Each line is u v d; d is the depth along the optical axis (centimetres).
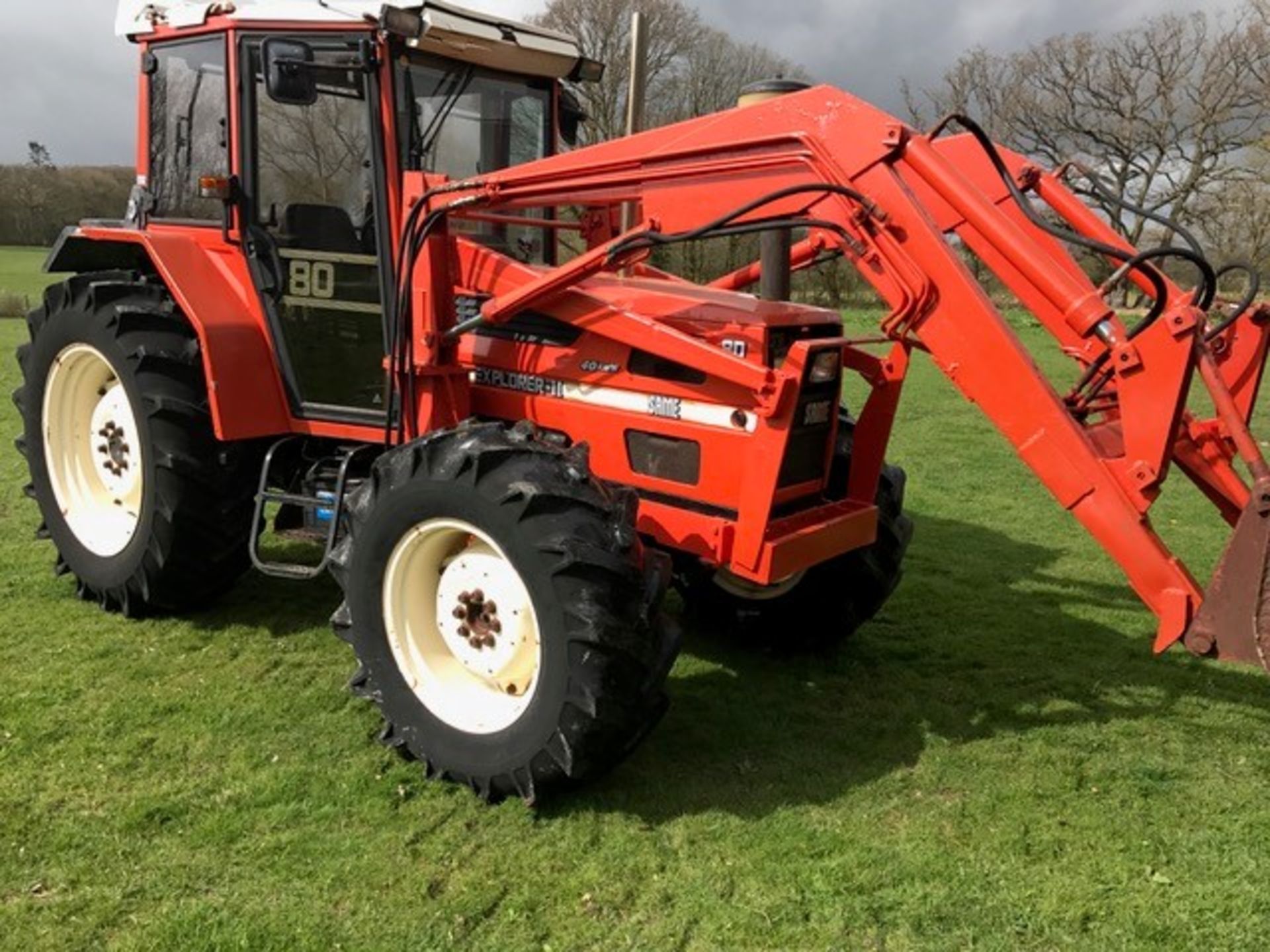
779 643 449
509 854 292
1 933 254
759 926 264
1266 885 287
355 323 412
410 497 326
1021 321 1759
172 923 258
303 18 389
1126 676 433
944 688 417
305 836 297
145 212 471
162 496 423
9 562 525
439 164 409
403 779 329
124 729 355
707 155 334
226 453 431
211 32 420
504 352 391
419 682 337
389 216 395
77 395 468
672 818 313
